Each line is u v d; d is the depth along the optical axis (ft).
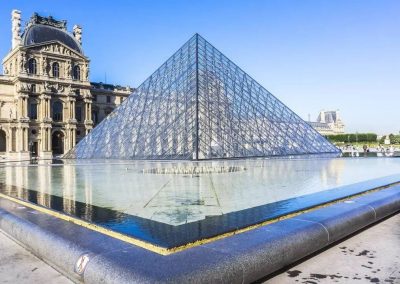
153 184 79.36
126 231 30.99
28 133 356.79
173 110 131.44
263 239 24.61
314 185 72.84
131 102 155.53
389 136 636.48
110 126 152.66
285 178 88.69
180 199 56.08
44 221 32.27
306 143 165.48
